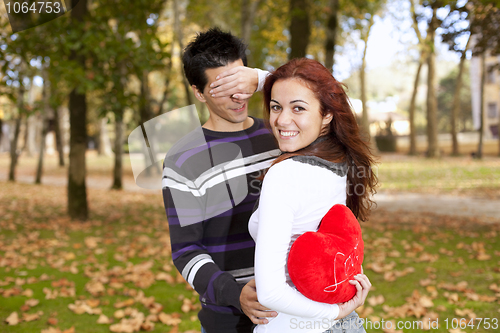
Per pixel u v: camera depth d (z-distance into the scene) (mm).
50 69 6711
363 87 22375
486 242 5785
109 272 4594
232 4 14211
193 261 1331
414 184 14133
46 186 15375
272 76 1270
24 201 11008
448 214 8555
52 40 6641
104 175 20844
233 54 1488
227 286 1266
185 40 15008
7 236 6590
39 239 6391
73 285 4172
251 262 1484
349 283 1204
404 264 4840
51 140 40156
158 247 5918
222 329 1456
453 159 23688
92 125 35375
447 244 5754
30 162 29797
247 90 1467
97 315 3510
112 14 7508
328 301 1173
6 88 7051
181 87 17547
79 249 5859
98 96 7355
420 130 41312
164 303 3783
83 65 7395
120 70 7492
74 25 6762
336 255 1155
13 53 6488
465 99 39031
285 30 14219
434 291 3797
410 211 9062
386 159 25484
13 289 3996
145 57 6516
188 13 14664
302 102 1189
